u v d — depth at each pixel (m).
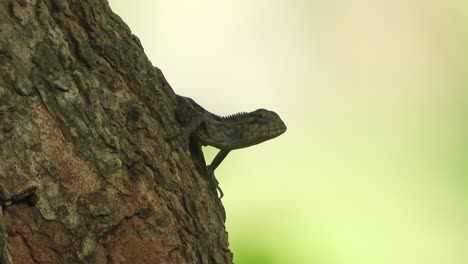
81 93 6.95
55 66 6.82
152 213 7.18
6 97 6.45
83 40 7.18
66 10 7.21
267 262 12.25
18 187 6.39
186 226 7.43
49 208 6.54
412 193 15.39
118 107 7.21
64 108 6.78
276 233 13.16
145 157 7.26
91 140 6.87
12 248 6.38
